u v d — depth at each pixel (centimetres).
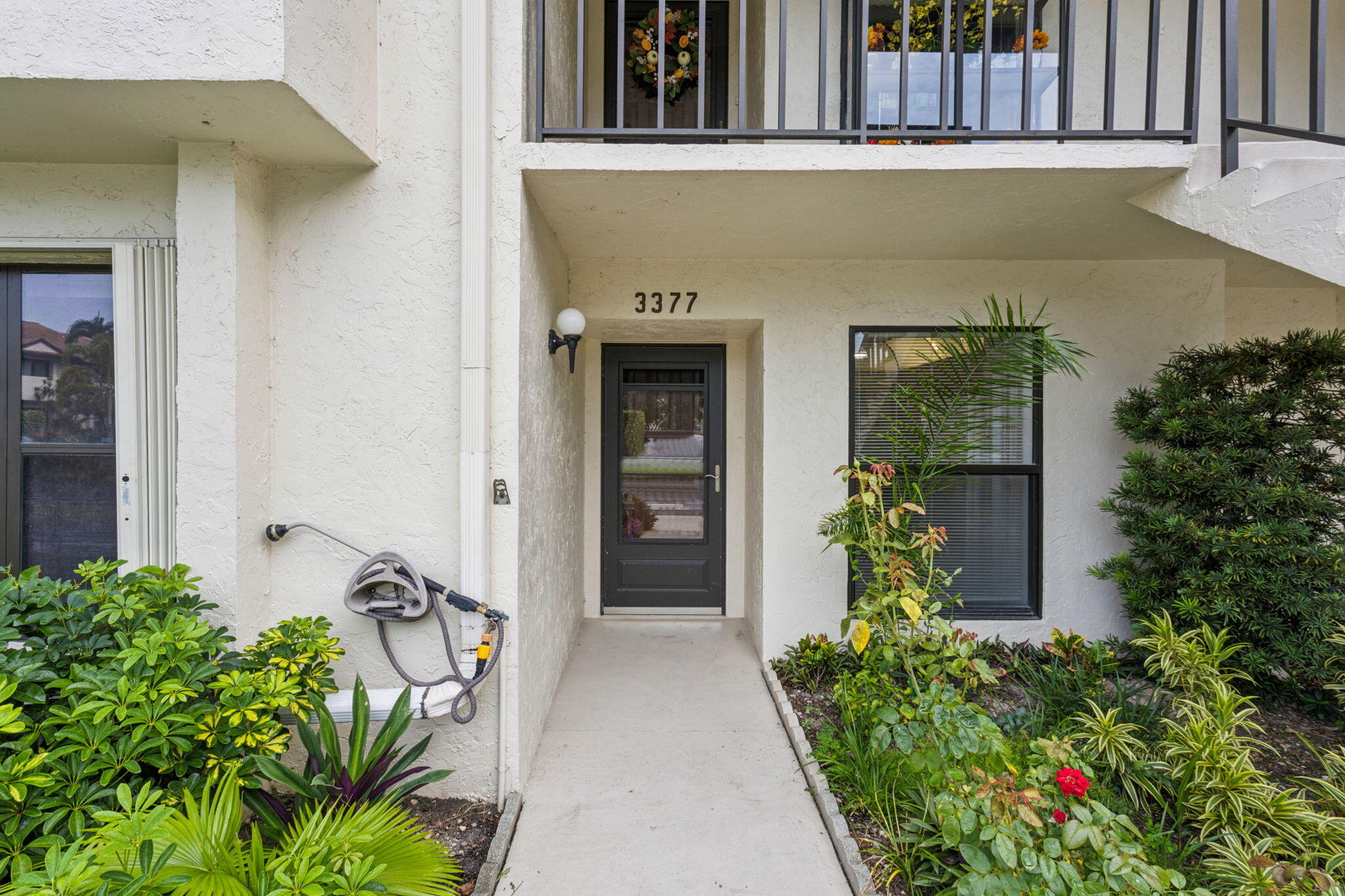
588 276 354
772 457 358
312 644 199
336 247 226
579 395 413
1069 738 224
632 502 448
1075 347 353
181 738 152
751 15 400
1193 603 278
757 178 236
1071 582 358
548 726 290
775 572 360
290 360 228
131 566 227
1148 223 286
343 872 137
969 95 351
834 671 327
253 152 212
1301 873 158
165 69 166
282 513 231
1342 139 186
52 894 108
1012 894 155
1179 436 292
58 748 144
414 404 230
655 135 229
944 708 209
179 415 206
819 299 355
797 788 244
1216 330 351
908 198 256
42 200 223
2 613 168
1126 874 151
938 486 361
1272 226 203
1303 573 262
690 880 197
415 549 233
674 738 280
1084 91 338
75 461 239
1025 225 291
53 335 238
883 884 186
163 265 226
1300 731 267
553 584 312
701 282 354
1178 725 246
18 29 164
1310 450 276
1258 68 343
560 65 311
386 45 224
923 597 257
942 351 354
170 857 126
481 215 219
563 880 196
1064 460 356
